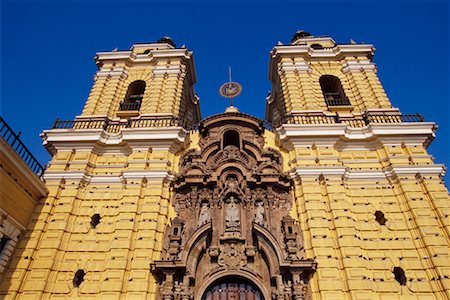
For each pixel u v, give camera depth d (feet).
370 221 54.08
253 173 59.77
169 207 57.88
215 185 59.06
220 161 61.52
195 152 64.28
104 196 58.59
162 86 79.66
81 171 59.98
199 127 68.85
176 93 78.18
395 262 49.75
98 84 80.38
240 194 57.47
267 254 49.98
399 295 46.47
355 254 49.01
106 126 69.41
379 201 56.44
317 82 80.28
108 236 53.78
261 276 49.67
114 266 48.93
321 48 93.40
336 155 61.41
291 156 63.26
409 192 55.77
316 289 46.91
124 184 59.26
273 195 57.67
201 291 48.16
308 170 58.85
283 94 78.59
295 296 45.39
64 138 64.39
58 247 51.42
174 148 65.00
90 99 76.48
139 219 54.90
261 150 63.87
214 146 65.57
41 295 46.60
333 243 51.11
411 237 52.08
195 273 49.49
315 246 50.19
